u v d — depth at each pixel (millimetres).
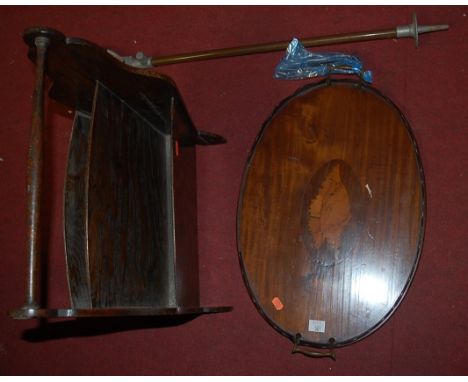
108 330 1894
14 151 2072
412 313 1608
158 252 1589
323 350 1631
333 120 1668
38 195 1137
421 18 1736
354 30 1792
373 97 1645
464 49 1679
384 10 1774
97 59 1271
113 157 1399
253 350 1740
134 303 1426
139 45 2010
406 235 1527
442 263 1604
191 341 1807
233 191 1832
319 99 1699
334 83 1695
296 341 1572
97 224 1282
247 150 1834
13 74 2113
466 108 1649
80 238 1453
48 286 1938
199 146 1880
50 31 1171
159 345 1837
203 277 1812
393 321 1619
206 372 1776
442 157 1646
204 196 1851
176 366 1809
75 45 1208
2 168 2074
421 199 1533
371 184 1584
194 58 1860
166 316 1851
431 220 1627
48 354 1931
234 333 1765
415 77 1701
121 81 1385
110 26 2051
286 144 1703
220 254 1811
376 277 1534
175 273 1456
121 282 1370
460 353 1558
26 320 1968
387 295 1516
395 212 1548
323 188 1630
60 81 1393
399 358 1602
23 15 2139
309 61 1731
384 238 1544
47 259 1954
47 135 2008
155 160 1654
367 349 1633
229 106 1870
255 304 1642
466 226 1603
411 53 1715
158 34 1999
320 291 1578
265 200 1688
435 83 1685
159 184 1658
